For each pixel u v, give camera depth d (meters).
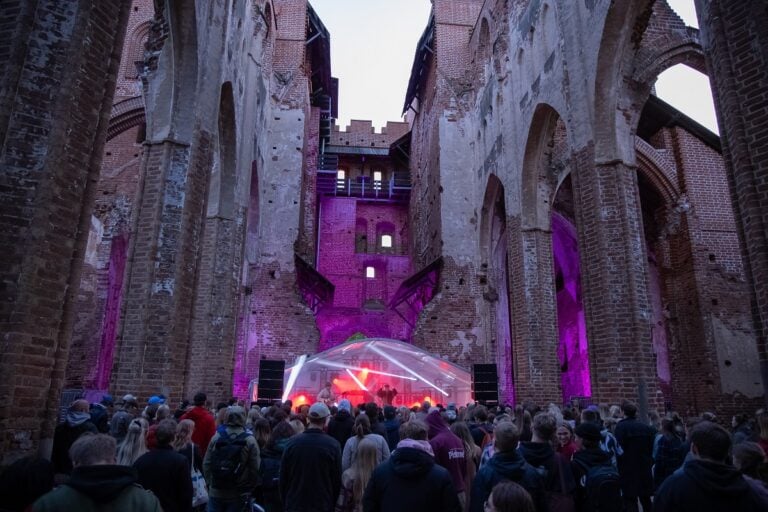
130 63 26.23
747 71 7.49
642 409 10.99
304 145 26.53
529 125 17.77
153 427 4.85
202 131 12.28
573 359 26.23
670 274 20.36
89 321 21.28
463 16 28.17
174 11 11.97
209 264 16.83
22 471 2.82
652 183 20.91
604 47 13.08
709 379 18.44
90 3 6.70
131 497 2.79
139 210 11.12
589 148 13.20
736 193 7.52
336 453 4.88
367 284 35.41
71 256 6.32
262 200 23.78
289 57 26.48
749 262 7.21
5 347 5.50
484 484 3.76
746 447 3.65
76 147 6.41
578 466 4.51
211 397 16.00
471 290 23.53
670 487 3.07
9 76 6.00
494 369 14.84
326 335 32.78
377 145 40.50
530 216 18.31
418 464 3.57
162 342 10.41
